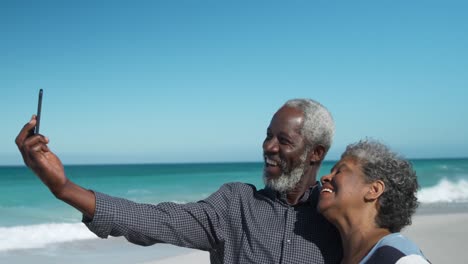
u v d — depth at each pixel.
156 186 34.38
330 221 2.49
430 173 39.75
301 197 2.84
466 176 36.84
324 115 2.90
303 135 2.82
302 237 2.68
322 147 2.88
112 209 2.45
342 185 2.41
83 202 2.38
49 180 2.23
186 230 2.70
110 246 11.91
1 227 14.39
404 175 2.37
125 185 34.88
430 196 25.67
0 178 37.09
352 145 2.57
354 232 2.38
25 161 2.20
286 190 2.79
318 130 2.85
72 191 2.34
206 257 10.30
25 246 11.99
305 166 2.83
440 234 13.02
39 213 18.44
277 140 2.86
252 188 2.95
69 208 19.70
